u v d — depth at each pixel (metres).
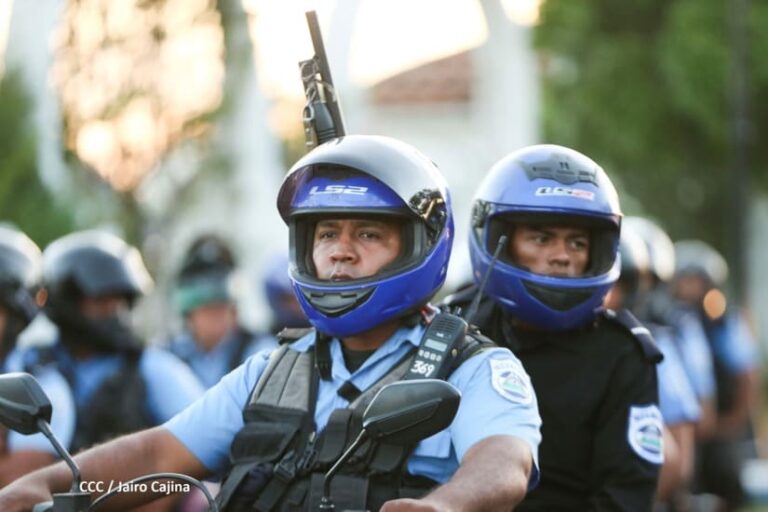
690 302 22.86
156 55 25.59
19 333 14.16
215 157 27.55
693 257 23.09
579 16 67.25
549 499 11.07
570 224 11.09
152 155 26.08
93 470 8.83
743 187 41.41
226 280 18.39
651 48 66.94
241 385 9.15
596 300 11.10
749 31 63.44
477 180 49.59
